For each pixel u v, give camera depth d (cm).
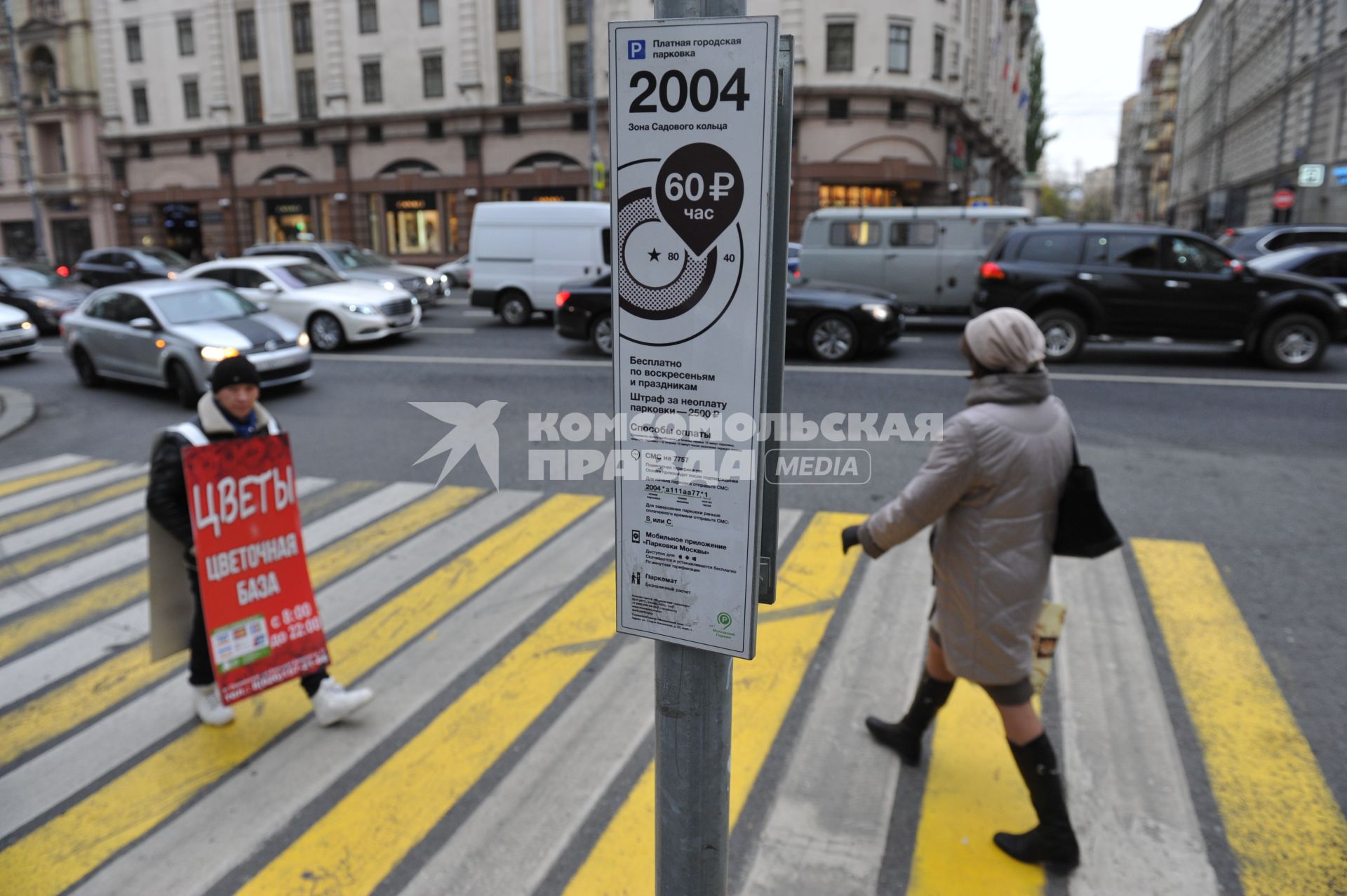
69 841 291
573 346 1370
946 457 249
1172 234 1087
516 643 417
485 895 263
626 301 154
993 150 4538
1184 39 6319
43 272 1906
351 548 543
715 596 159
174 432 330
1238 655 382
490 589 479
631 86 144
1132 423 796
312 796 310
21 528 611
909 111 3231
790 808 296
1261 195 3859
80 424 959
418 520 590
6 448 857
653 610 166
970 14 3684
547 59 3516
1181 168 6488
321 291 1402
